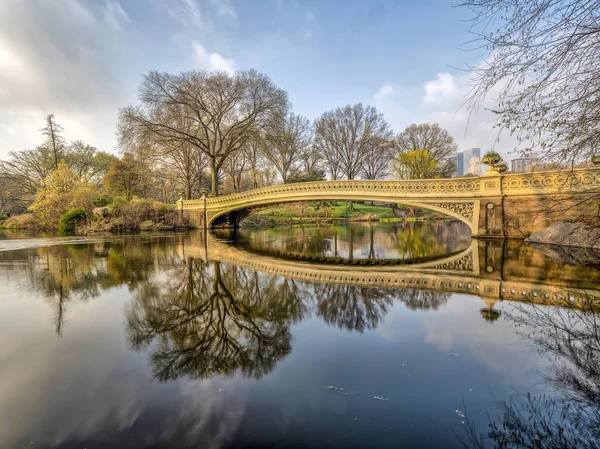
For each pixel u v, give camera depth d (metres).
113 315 4.36
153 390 2.45
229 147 26.67
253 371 2.75
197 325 3.97
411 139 42.22
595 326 3.59
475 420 2.04
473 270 7.38
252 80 25.12
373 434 1.92
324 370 2.74
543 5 2.61
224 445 1.83
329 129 41.97
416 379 2.56
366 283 6.32
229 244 14.73
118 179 34.72
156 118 24.89
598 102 2.83
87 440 1.88
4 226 29.61
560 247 10.55
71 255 10.56
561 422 2.00
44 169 37.34
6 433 1.94
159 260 9.48
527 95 3.06
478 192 13.67
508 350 3.05
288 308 4.65
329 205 44.94
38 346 3.31
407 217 41.22
